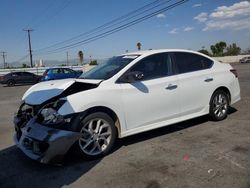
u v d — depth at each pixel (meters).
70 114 3.99
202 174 3.56
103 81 4.46
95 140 4.23
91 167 3.99
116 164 4.04
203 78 5.62
